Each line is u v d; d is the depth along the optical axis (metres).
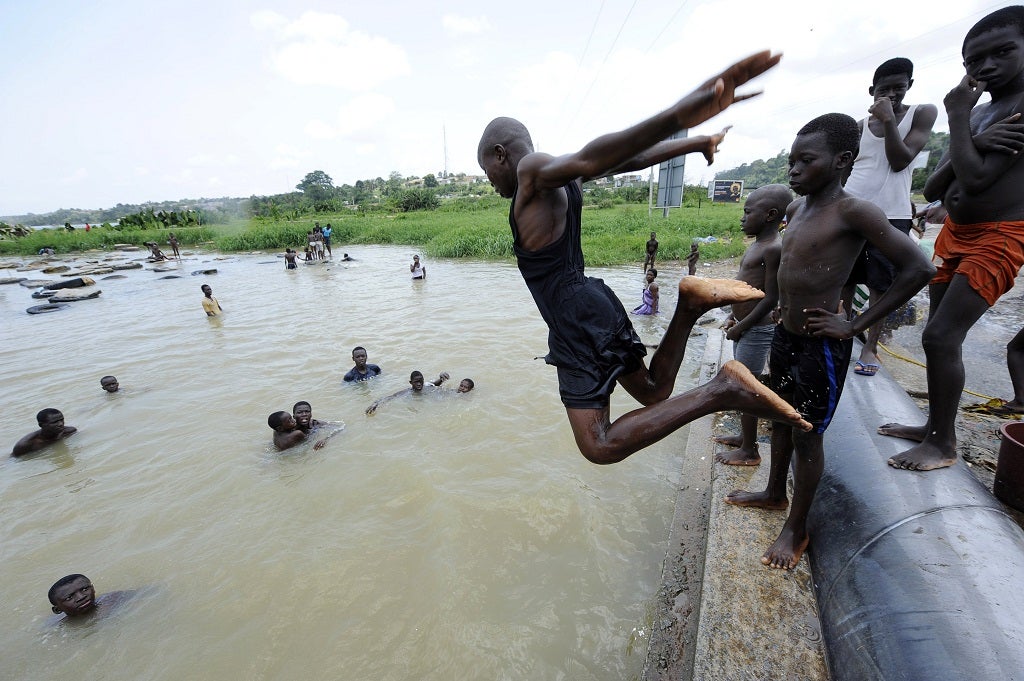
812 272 2.55
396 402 7.39
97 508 5.34
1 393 8.73
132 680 3.44
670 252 19.02
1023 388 3.96
